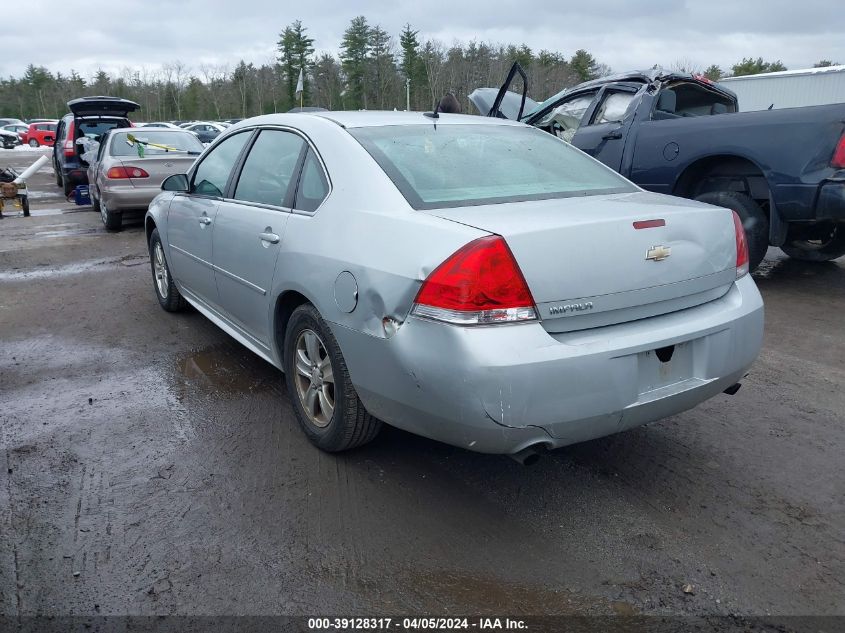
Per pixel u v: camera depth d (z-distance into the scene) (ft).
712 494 9.62
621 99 22.79
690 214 9.21
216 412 12.34
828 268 22.84
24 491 9.77
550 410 7.83
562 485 9.88
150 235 18.66
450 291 7.78
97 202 41.34
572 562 8.22
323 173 10.60
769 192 18.39
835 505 9.34
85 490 9.79
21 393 13.29
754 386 13.41
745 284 9.95
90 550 8.45
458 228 8.14
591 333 8.27
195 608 7.50
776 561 8.21
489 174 10.41
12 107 296.10
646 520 9.04
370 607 7.53
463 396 7.73
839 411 12.26
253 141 13.19
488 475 10.14
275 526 8.93
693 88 23.36
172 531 8.82
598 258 8.24
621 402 8.24
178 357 15.21
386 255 8.64
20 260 26.40
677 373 8.93
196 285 15.26
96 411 12.42
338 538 8.67
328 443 10.41
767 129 18.08
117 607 7.51
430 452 10.80
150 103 267.18
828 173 17.11
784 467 10.35
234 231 12.52
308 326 10.35
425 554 8.37
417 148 10.60
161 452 10.87
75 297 20.56
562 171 11.23
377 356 8.68
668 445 11.06
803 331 16.57
